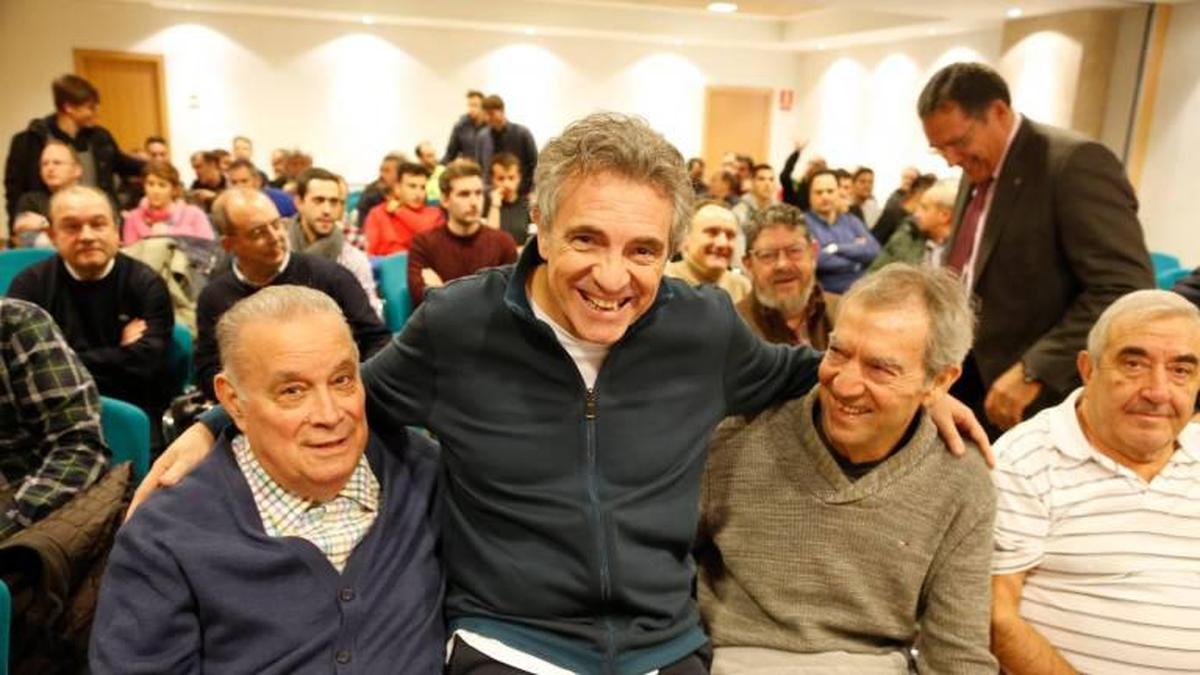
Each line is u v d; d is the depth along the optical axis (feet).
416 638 4.09
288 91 31.09
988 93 6.17
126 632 3.64
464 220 12.25
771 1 21.27
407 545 4.27
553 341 3.84
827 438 4.42
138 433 6.00
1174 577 4.53
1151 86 20.74
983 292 6.54
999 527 4.63
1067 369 5.92
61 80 15.65
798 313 7.87
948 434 4.33
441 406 4.10
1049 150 6.08
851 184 22.26
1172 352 4.26
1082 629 4.60
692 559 4.60
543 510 4.00
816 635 4.36
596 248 3.51
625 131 3.49
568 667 3.98
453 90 32.76
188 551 3.76
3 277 10.68
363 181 32.55
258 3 27.96
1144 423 4.38
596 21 31.17
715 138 36.60
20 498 5.36
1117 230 5.81
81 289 8.30
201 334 8.53
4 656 3.98
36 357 5.61
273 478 4.09
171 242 11.11
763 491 4.54
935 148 6.64
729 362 4.29
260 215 8.25
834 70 34.91
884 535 4.30
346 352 3.94
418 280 11.98
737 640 4.50
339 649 3.93
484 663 3.98
